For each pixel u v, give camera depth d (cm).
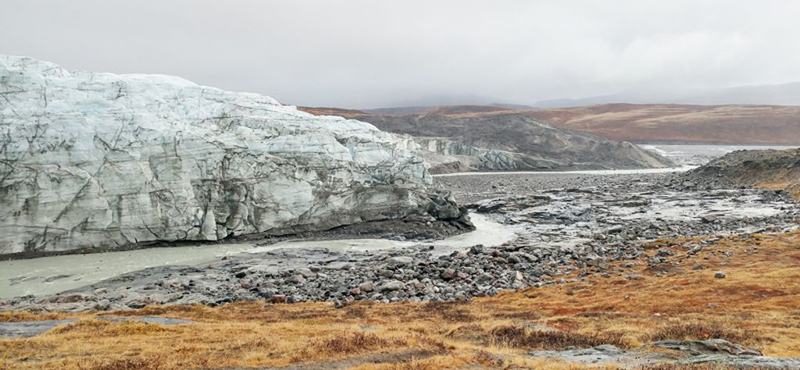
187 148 7525
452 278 5500
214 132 8156
